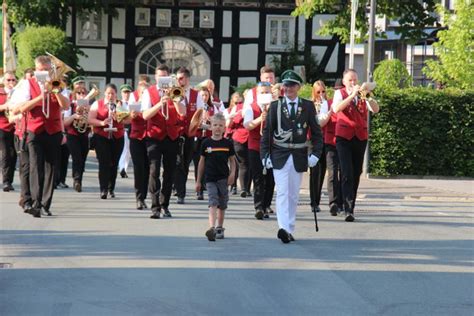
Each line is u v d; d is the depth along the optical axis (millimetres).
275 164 14180
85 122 20391
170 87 16172
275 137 14242
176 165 18422
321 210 18875
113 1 46500
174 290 10562
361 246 13977
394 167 27594
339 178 17922
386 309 9852
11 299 10047
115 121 20141
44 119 16531
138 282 10961
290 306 9906
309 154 15086
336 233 15367
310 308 9836
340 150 17109
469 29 35344
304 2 38281
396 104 27453
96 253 12875
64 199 19906
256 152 16984
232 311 9633
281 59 47188
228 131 21656
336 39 47156
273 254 13047
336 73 47281
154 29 47188
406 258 12977
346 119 17031
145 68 47375
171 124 16656
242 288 10742
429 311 9781
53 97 16484
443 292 10742
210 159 14305
